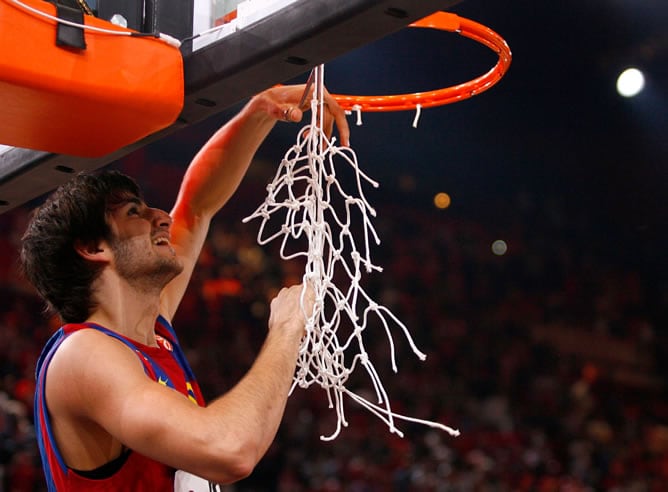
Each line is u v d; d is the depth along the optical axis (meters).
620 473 7.37
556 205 10.84
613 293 10.14
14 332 6.81
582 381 8.92
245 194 9.55
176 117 1.14
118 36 1.08
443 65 7.47
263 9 1.08
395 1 0.96
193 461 1.07
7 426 5.15
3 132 1.16
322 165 1.40
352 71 7.38
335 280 9.20
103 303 1.29
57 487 1.20
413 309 9.24
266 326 8.41
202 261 8.74
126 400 1.09
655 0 7.54
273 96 1.59
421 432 7.47
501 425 7.81
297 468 6.58
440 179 10.64
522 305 9.84
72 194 1.31
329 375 1.35
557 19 7.78
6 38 0.99
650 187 10.33
